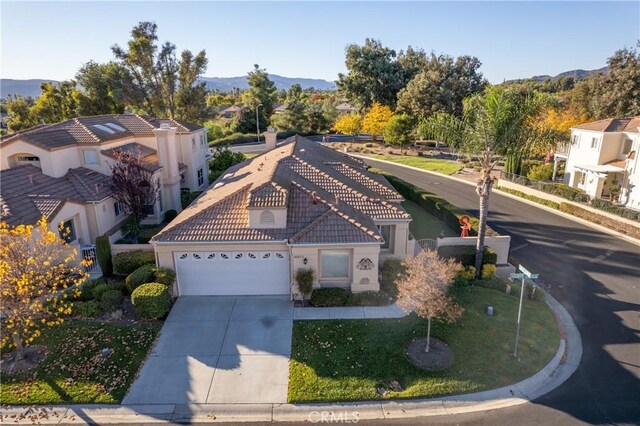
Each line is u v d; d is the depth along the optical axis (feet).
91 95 185.26
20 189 69.97
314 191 67.87
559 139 62.13
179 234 57.41
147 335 50.34
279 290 59.82
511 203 117.08
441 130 67.51
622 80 158.30
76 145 85.92
